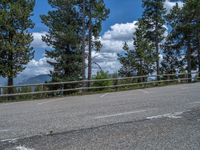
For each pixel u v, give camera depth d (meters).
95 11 43.88
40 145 7.82
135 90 28.00
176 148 7.23
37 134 9.05
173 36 52.16
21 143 8.12
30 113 14.19
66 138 8.39
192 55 53.31
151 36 53.50
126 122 10.20
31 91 26.98
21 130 9.81
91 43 44.84
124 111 12.65
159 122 10.02
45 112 14.16
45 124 10.62
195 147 7.28
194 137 8.12
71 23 46.06
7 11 36.31
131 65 53.81
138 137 8.23
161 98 17.06
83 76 41.75
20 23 36.81
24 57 37.06
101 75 32.53
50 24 45.84
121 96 20.95
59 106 16.64
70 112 13.47
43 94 28.66
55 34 45.47
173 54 54.03
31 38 37.16
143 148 7.27
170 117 10.77
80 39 46.12
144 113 11.80
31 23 37.53
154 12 52.94
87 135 8.64
